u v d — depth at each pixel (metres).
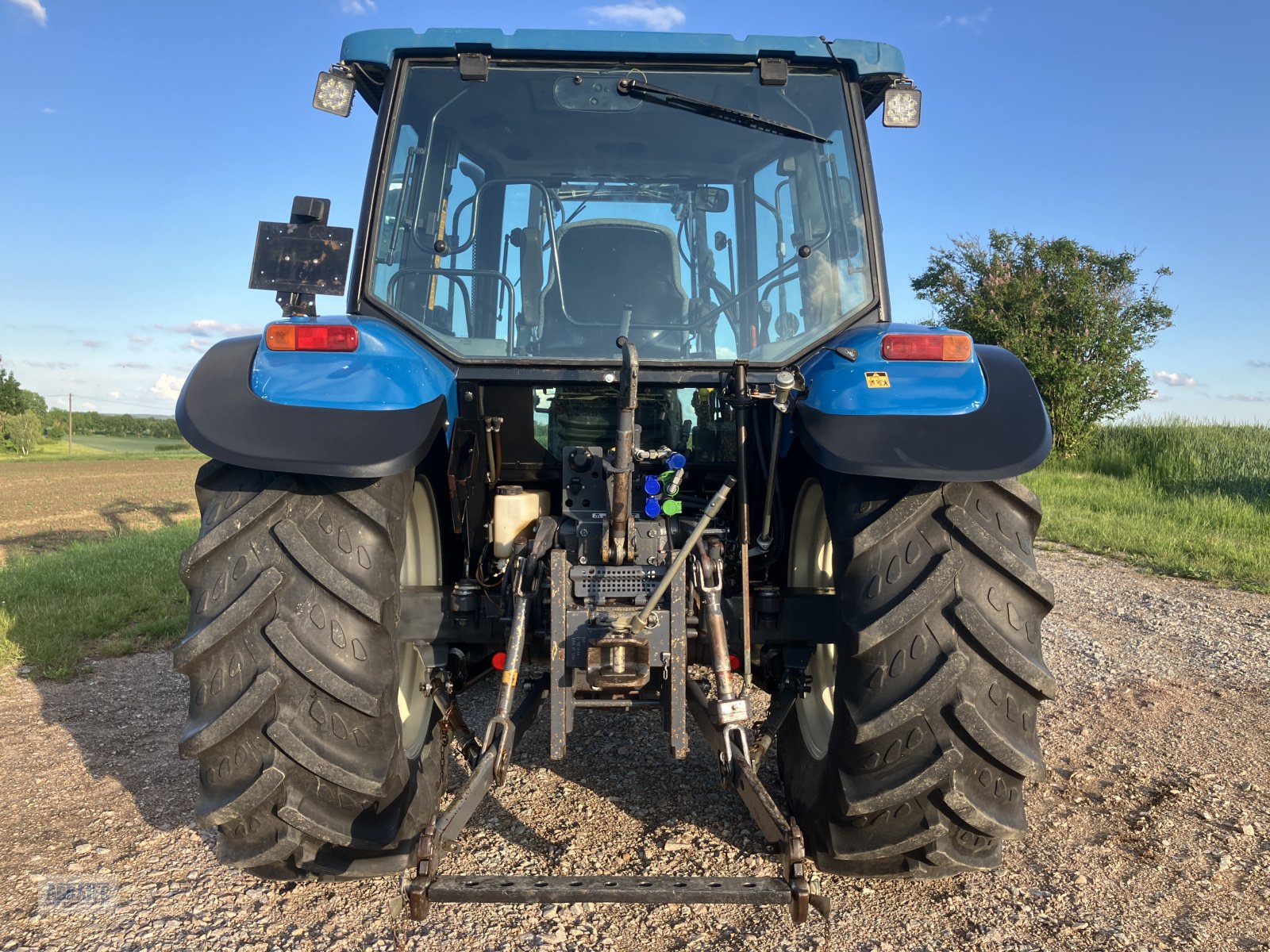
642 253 2.96
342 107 2.94
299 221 2.59
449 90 2.94
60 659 4.86
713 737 2.20
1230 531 9.04
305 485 2.13
